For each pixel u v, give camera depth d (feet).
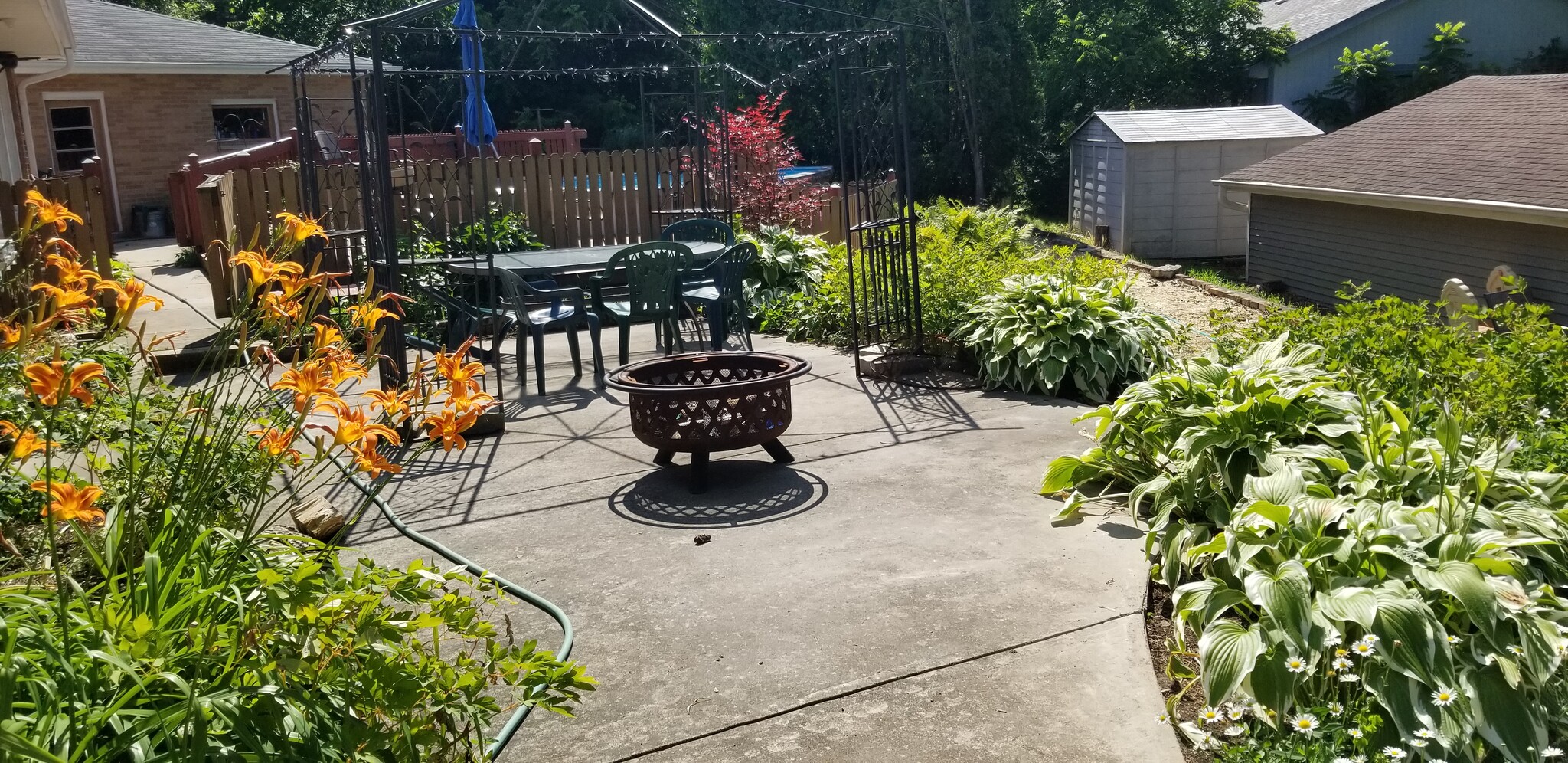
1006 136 84.38
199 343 26.35
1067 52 88.07
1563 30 84.23
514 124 95.30
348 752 7.29
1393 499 12.51
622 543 15.31
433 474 18.69
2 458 13.16
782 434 20.25
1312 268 47.32
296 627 7.51
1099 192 62.80
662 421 17.12
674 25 93.66
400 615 7.88
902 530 15.46
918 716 10.50
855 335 25.40
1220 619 10.78
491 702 7.93
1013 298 25.77
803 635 12.26
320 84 65.51
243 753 6.98
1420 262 40.93
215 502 9.82
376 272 22.97
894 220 26.40
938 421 21.43
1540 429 15.43
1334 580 10.46
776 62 89.15
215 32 66.18
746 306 32.89
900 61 25.03
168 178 42.60
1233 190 50.80
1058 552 14.40
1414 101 51.80
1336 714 9.63
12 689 6.28
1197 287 45.34
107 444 11.63
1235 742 9.97
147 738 6.79
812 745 10.05
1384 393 16.62
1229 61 85.92
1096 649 11.68
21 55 42.65
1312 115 84.33
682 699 10.97
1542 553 11.04
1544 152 38.47
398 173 41.27
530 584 13.98
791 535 15.39
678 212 40.16
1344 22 84.28
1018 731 10.16
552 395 24.58
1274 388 15.26
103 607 7.69
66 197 29.43
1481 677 9.55
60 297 7.97
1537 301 35.91
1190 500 14.03
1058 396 23.35
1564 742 9.46
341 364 8.39
